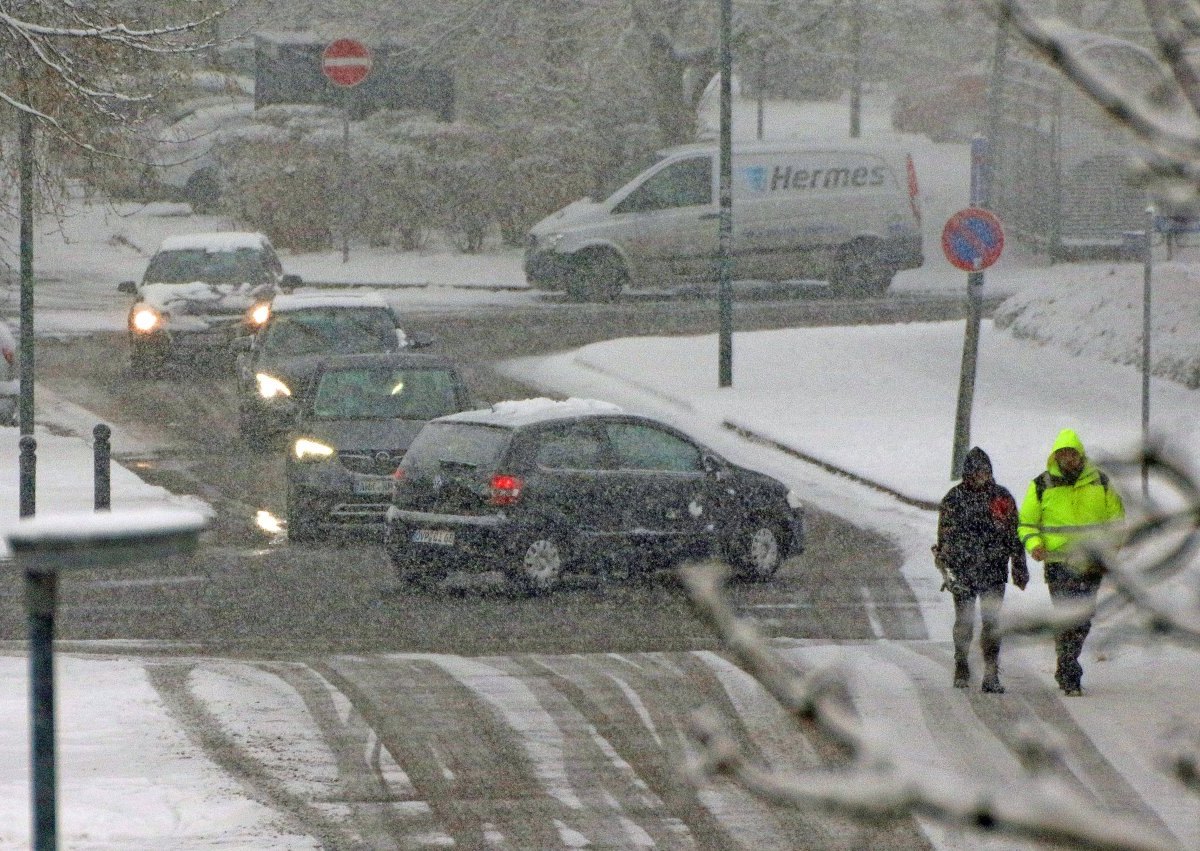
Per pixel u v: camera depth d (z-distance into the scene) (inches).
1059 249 6200.8
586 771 1414.9
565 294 5575.8
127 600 2240.4
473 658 1905.8
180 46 2807.6
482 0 6560.0
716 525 2404.0
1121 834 304.3
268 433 3486.7
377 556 2571.4
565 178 6294.3
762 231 5300.2
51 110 2765.7
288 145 6441.9
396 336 3526.1
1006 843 1210.6
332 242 6520.7
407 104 7076.8
